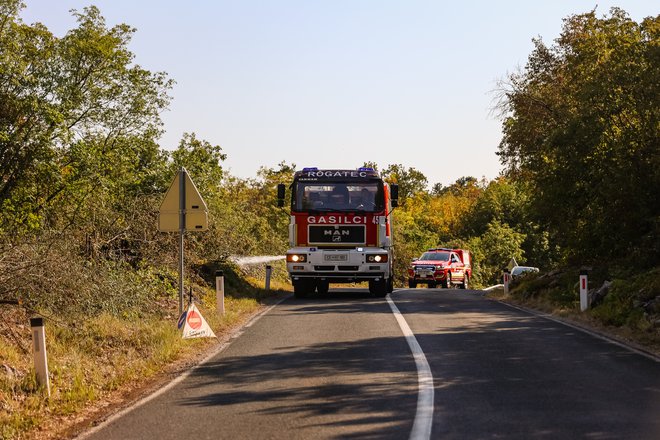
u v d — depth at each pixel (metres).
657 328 14.11
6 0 17.58
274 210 54.59
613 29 26.16
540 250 85.00
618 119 23.59
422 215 99.44
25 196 16.78
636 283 17.48
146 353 11.94
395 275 68.12
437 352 12.15
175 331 13.71
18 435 7.45
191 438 6.98
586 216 24.73
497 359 11.42
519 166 30.27
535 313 19.12
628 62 22.78
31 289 11.96
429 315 18.33
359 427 7.26
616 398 8.52
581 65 26.38
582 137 22.75
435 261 41.62
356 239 23.42
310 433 7.06
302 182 23.64
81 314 12.77
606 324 15.83
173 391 9.29
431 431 7.05
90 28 20.17
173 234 19.53
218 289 17.62
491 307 21.12
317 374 10.27
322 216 23.47
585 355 11.83
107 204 17.88
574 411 7.86
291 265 23.41
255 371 10.59
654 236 21.34
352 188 23.58
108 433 7.28
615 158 22.44
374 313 18.83
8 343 10.27
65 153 17.77
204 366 11.14
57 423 7.96
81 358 10.77
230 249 24.81
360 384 9.50
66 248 13.36
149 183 21.45
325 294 27.08
